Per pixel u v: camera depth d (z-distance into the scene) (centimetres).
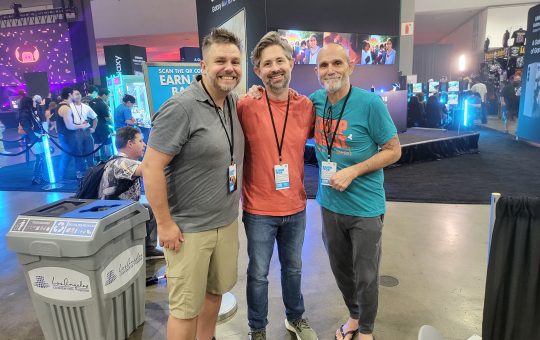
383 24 815
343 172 163
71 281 180
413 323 220
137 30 1379
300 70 726
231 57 147
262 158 172
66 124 586
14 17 1227
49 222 179
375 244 174
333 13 741
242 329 220
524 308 141
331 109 173
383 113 163
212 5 521
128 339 210
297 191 181
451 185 523
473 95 892
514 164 640
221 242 168
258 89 176
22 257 181
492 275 143
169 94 250
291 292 197
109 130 665
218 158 155
